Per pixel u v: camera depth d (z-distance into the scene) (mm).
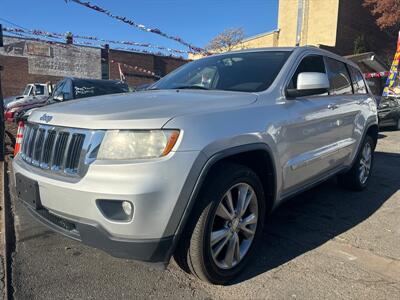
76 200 2443
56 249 3426
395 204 4809
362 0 26641
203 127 2576
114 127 2439
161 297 2717
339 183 5355
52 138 2752
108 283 2889
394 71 15555
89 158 2445
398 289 2842
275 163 3182
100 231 2396
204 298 2707
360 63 21062
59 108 2982
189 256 2635
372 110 5375
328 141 4109
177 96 3119
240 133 2793
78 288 2818
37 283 2875
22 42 28406
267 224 4086
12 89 28484
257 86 3438
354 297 2738
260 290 2814
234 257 2932
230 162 2859
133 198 2305
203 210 2574
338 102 4340
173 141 2410
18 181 2975
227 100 2998
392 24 24250
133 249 2381
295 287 2855
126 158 2379
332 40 25984
